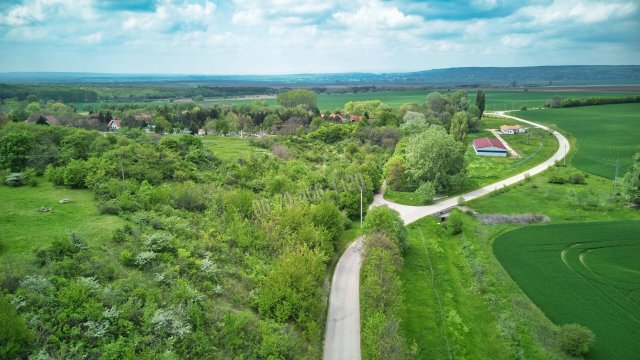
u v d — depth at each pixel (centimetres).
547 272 6250
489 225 8194
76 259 4244
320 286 5353
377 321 4256
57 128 8906
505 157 13925
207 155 9981
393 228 6644
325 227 6488
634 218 8306
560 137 16912
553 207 9081
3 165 7294
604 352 4547
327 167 10600
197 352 3594
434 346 4669
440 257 6856
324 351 4412
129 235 5006
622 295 5616
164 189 6662
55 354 3173
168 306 3928
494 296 5603
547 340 4738
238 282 4869
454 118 17112
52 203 5953
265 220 6219
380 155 12812
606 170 12025
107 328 3466
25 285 3641
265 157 10631
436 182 10025
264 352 3812
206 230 5772
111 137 8988
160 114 18075
